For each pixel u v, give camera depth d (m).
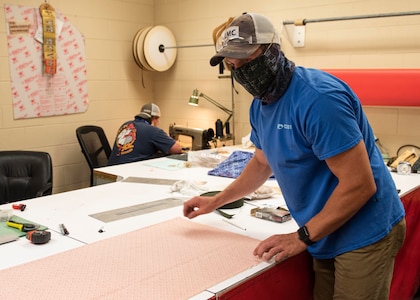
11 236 1.52
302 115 1.25
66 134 4.12
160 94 4.85
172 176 2.62
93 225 1.68
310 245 1.32
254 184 1.69
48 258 1.35
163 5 4.65
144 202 2.02
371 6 3.21
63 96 4.04
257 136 1.58
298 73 1.32
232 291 1.19
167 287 1.17
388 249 1.38
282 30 3.66
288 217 1.76
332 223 1.25
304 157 1.33
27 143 3.84
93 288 1.16
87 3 4.12
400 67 3.12
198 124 4.54
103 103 4.41
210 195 1.97
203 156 3.04
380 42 3.20
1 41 3.56
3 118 3.65
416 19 3.01
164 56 4.46
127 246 1.46
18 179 2.99
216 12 4.19
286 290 1.43
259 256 1.35
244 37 1.27
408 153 2.90
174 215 1.83
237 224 1.71
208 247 1.46
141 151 3.55
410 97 2.95
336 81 1.29
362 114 1.33
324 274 1.50
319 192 1.36
